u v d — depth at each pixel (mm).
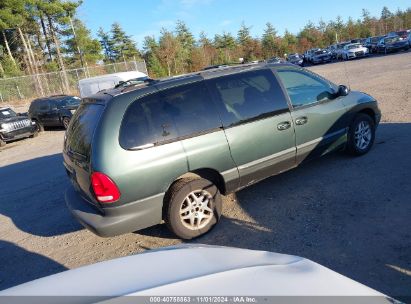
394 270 2945
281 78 4691
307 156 4891
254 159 4348
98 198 3602
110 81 16031
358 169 5109
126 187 3588
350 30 72438
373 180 4684
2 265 4297
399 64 18953
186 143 3871
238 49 66812
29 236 4988
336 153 5863
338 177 4969
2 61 42312
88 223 3736
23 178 8359
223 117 4133
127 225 3699
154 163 3693
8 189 7602
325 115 4941
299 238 3676
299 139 4715
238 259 1941
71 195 4375
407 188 4297
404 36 31250
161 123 3801
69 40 50312
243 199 4832
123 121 3666
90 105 4102
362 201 4188
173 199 3852
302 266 1826
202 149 3947
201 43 66375
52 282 1847
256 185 5203
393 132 6578
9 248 4715
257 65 4621
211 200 4098
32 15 41469
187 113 3953
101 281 1780
